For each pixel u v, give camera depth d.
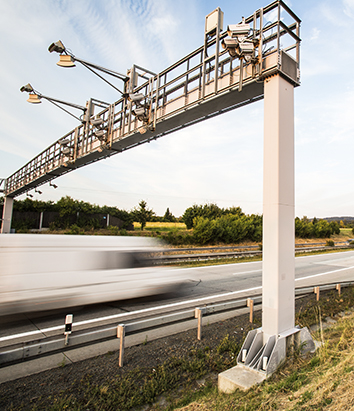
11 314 5.29
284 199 4.23
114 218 41.38
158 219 56.03
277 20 4.59
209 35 6.86
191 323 6.04
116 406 3.26
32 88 12.44
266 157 4.37
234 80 5.98
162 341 5.01
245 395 3.28
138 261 7.17
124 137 10.84
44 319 5.79
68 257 6.12
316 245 32.88
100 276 6.32
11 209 32.84
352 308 7.27
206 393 3.57
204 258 17.14
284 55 4.53
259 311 6.93
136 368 4.01
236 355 4.53
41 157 21.16
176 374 3.93
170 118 8.23
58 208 38.03
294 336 4.29
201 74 7.37
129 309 6.56
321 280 11.48
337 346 4.20
